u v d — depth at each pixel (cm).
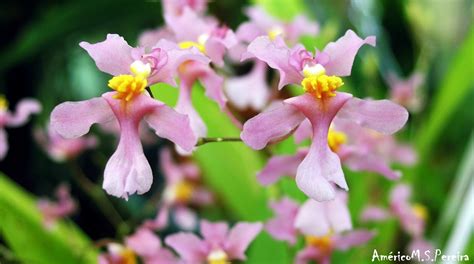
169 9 13
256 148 9
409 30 24
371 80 21
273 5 17
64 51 23
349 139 13
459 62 19
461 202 18
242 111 17
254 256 14
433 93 24
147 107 9
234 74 21
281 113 9
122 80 9
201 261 12
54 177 23
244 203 16
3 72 23
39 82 24
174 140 9
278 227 12
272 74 19
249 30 11
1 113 15
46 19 22
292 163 11
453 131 25
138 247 13
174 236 12
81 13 22
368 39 9
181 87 11
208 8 23
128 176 9
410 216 16
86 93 24
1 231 15
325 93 9
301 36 15
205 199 20
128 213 22
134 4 22
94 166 23
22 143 23
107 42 9
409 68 25
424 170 22
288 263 14
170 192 19
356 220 16
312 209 11
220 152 16
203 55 10
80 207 23
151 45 11
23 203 16
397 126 9
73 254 16
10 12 23
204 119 15
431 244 17
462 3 23
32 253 15
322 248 13
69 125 9
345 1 24
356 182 16
